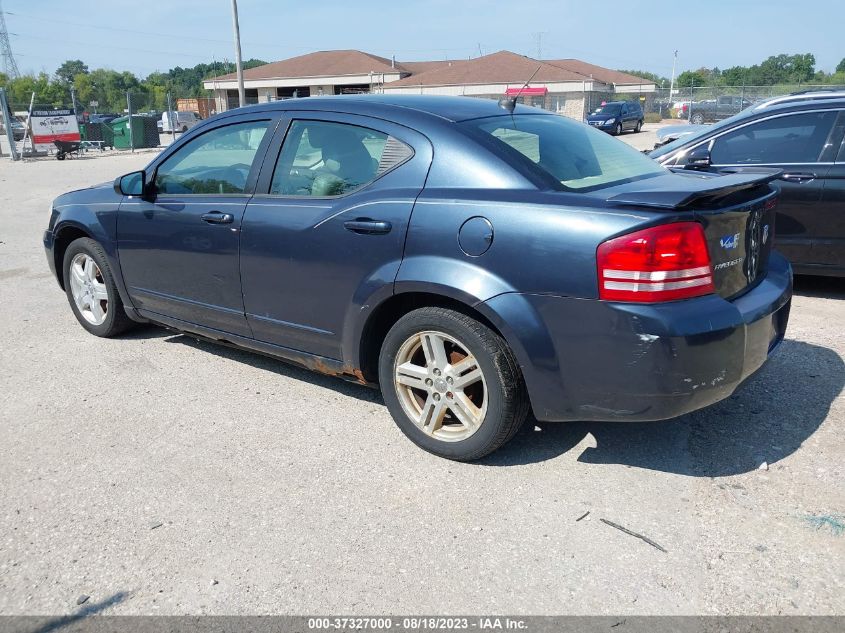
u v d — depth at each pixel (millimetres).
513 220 3062
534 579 2654
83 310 5441
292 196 3891
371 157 3625
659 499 3150
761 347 3199
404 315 3451
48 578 2684
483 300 3105
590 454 3547
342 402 4211
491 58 50375
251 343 4270
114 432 3848
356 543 2875
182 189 4465
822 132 5938
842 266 5973
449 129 3436
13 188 17016
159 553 2822
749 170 6133
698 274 2877
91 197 5137
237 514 3078
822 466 3377
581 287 2918
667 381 2861
